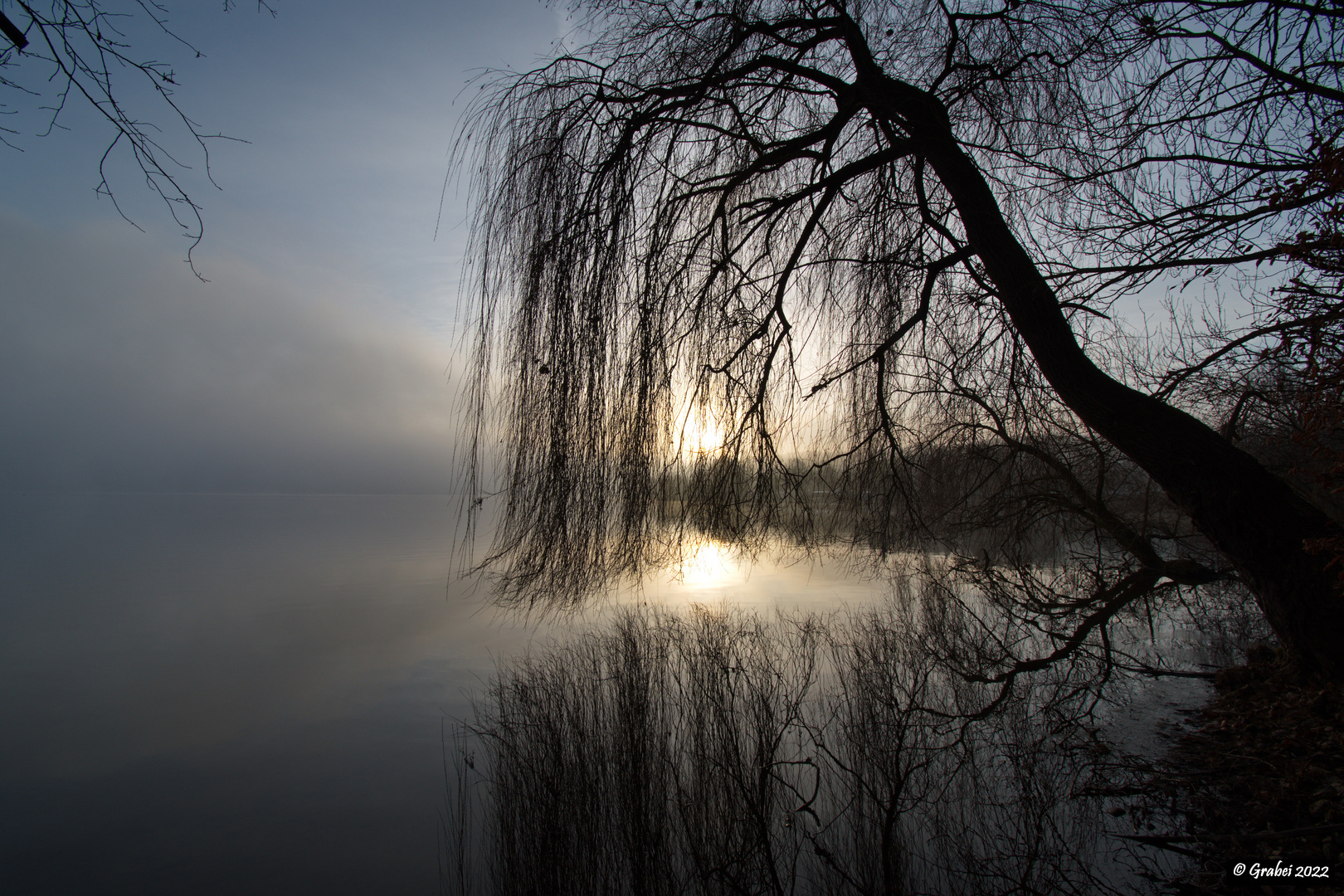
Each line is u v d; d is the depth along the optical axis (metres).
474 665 8.05
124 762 5.55
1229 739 4.41
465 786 4.81
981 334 5.16
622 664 7.07
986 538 8.16
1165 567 5.94
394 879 3.71
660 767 4.63
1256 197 2.67
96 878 3.85
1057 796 3.96
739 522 4.48
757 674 6.61
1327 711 3.89
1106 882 3.12
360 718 6.42
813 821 3.94
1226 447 3.67
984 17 4.40
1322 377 2.43
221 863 3.96
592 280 4.21
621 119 4.41
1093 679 5.79
